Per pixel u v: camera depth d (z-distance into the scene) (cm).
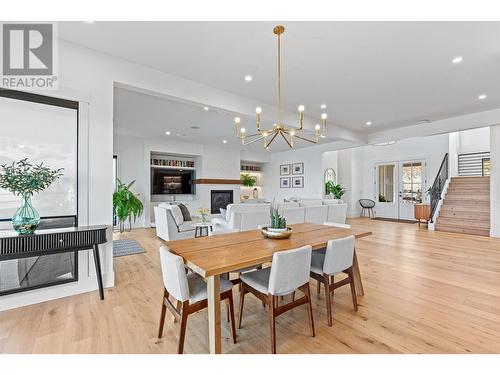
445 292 267
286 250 191
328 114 526
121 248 467
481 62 309
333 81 364
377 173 950
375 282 296
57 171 259
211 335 162
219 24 237
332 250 207
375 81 364
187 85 352
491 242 493
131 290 276
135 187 728
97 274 255
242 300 209
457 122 547
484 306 236
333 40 262
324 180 930
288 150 947
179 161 838
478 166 774
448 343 181
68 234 235
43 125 253
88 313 226
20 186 221
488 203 612
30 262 246
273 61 305
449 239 528
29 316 220
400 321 212
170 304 184
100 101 282
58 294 255
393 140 654
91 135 277
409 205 857
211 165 857
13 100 240
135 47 275
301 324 211
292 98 432
